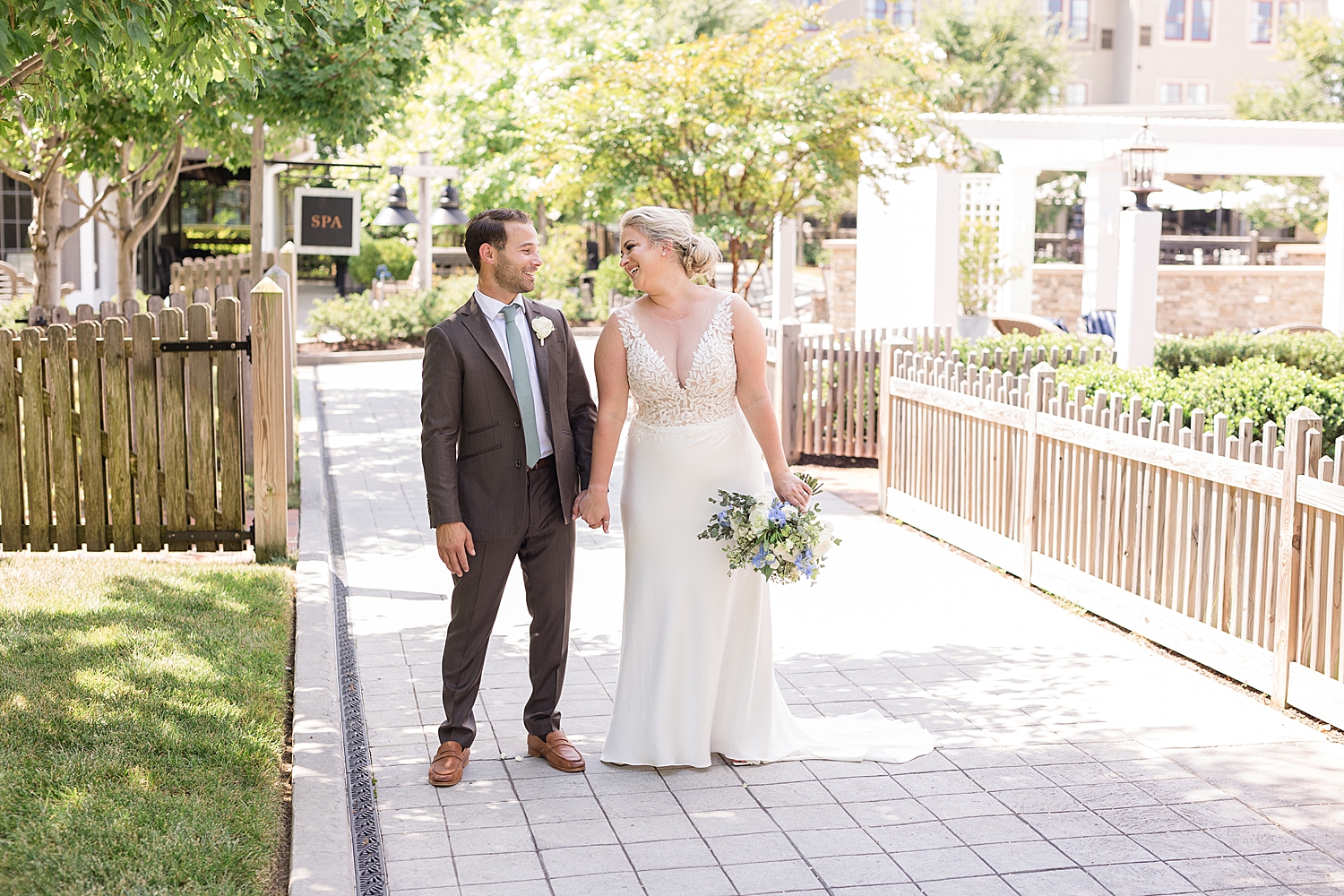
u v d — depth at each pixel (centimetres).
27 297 1694
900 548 797
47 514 705
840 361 1110
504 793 432
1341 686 480
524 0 2534
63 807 373
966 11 3725
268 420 705
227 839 367
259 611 600
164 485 710
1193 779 442
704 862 381
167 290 2819
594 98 1342
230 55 543
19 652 510
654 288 446
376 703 519
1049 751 469
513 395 432
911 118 1302
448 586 708
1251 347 1316
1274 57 3419
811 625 630
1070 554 673
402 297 2138
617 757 455
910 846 391
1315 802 423
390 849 388
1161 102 4400
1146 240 1091
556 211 1448
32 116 650
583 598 683
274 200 2503
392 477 1036
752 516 432
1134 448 606
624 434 1249
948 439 810
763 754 458
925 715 508
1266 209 3181
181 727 444
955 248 1393
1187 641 573
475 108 2495
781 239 1761
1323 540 492
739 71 1327
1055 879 370
